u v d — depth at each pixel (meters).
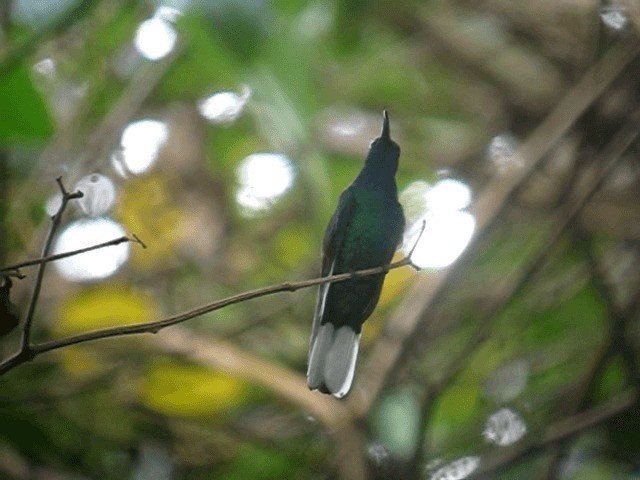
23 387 10.43
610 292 10.67
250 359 10.37
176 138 12.47
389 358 9.63
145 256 11.95
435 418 11.38
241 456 10.85
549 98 12.27
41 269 5.22
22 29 8.35
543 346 11.95
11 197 11.23
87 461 10.80
